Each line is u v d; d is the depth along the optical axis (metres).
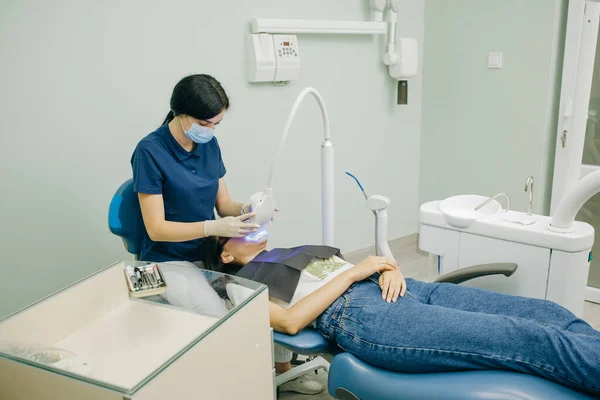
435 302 1.53
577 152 2.56
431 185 3.28
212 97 1.50
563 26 2.52
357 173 3.02
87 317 1.06
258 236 1.62
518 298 1.43
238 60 2.39
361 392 1.31
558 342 1.15
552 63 2.55
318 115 2.76
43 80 1.89
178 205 1.71
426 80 3.12
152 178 1.60
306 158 2.78
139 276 1.17
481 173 2.98
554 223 1.62
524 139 2.74
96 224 2.12
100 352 0.94
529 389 1.12
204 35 2.26
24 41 1.82
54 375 0.81
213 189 1.80
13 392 0.87
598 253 2.55
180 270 1.17
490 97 2.83
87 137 2.03
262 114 2.54
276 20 2.37
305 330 1.45
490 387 1.14
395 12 2.77
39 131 1.91
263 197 1.60
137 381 0.83
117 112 2.09
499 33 2.71
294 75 2.51
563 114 2.54
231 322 0.95
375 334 1.33
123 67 2.07
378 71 2.94
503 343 1.20
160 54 2.15
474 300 1.48
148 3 2.08
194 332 1.01
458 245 1.84
